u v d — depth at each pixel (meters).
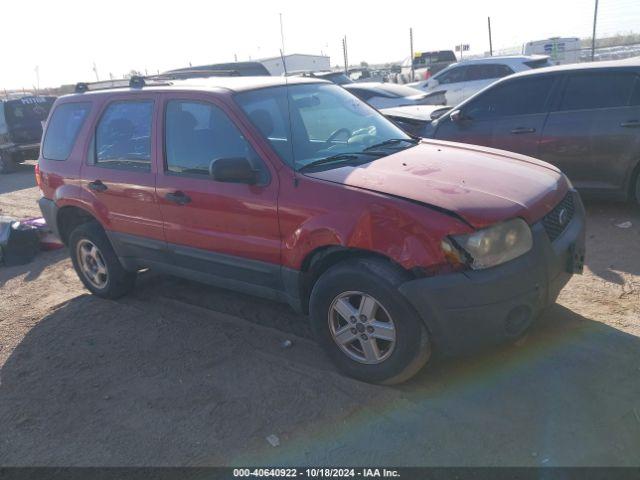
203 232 4.26
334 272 3.52
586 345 3.80
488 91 7.21
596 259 5.29
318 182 3.63
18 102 15.63
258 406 3.53
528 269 3.27
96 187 5.01
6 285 6.34
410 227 3.21
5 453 3.35
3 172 15.79
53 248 7.48
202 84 4.55
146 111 4.67
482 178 3.64
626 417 3.08
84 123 5.22
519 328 3.35
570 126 6.52
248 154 3.99
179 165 4.40
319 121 4.43
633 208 6.73
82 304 5.49
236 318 4.78
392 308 3.31
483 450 2.95
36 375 4.21
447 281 3.14
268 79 4.72
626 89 6.23
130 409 3.64
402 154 4.16
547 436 3.01
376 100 12.21
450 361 3.78
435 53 24.41
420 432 3.13
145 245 4.79
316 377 3.76
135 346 4.49
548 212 3.56
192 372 4.01
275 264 3.90
